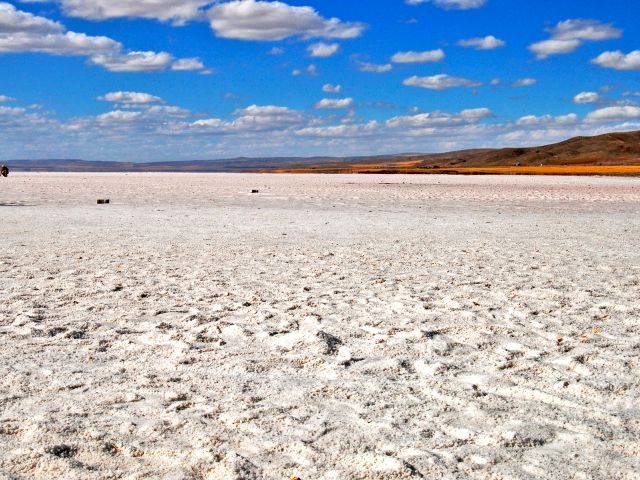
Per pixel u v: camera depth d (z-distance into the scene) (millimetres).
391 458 3395
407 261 10938
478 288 8461
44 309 7094
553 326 6445
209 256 11391
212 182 56031
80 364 5168
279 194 34625
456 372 4965
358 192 37219
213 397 4406
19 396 4418
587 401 4367
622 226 17875
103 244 13000
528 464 3402
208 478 3262
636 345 5707
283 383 4715
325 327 6332
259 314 6867
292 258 11227
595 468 3361
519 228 17062
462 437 3756
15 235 14508
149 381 4746
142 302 7516
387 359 5258
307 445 3605
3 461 3432
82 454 3531
